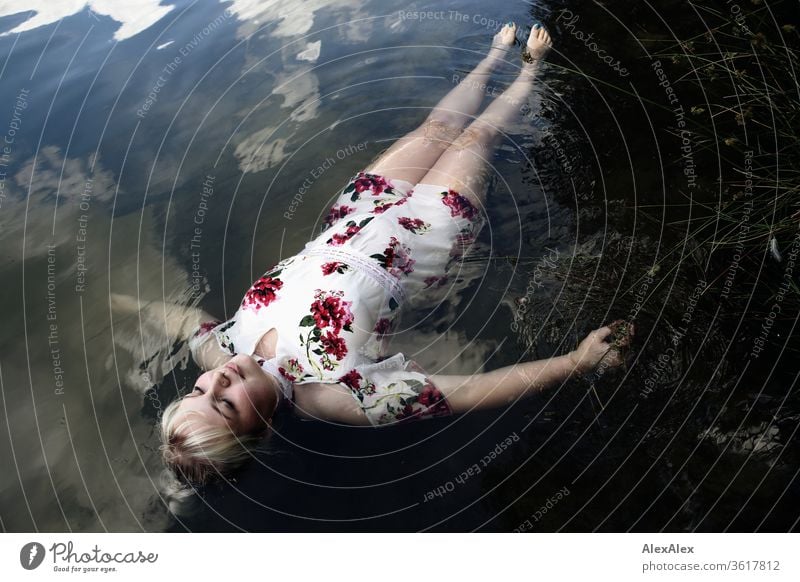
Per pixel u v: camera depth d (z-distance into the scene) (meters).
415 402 2.01
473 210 2.43
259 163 2.87
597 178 2.49
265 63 3.37
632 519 1.70
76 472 1.93
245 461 1.95
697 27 2.96
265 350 2.08
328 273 2.15
